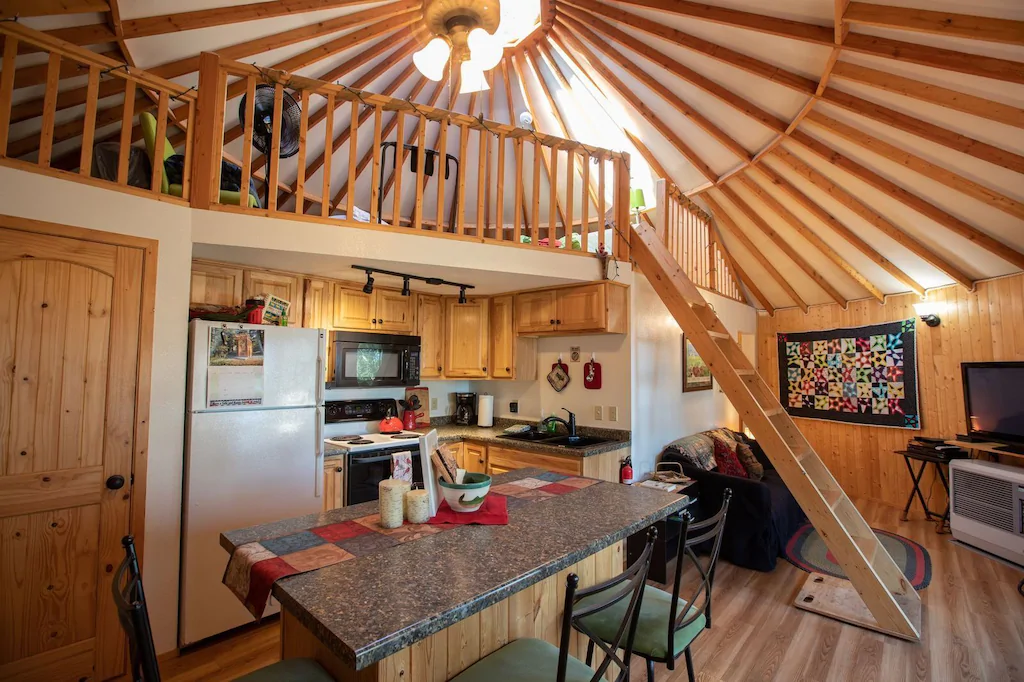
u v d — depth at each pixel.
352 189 2.93
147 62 2.94
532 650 1.54
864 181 3.61
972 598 3.14
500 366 4.29
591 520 1.79
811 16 2.64
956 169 3.13
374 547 1.53
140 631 1.02
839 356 5.64
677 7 3.05
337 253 2.85
